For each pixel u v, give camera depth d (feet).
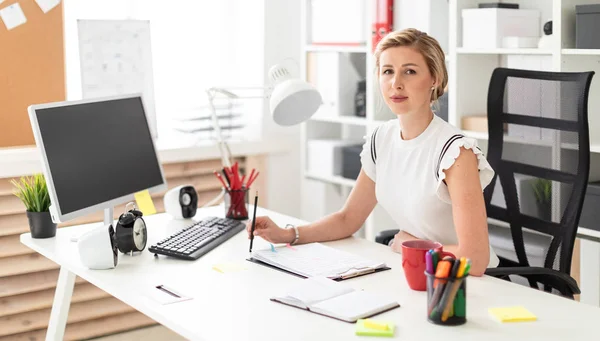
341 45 12.94
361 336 5.47
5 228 11.30
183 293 6.53
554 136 8.03
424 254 6.36
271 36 13.60
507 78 8.40
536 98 8.12
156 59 13.24
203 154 12.77
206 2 13.55
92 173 8.07
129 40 12.38
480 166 7.05
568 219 7.85
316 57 13.41
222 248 8.00
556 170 8.00
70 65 12.65
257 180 13.74
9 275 11.41
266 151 13.62
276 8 13.60
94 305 12.14
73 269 7.46
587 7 9.52
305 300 6.02
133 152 8.75
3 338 11.55
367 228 13.06
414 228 7.72
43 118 7.56
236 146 13.24
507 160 8.43
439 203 7.33
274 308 6.09
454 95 11.18
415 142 7.43
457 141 7.03
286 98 8.91
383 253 7.70
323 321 5.78
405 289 6.51
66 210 7.64
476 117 11.09
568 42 10.01
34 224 8.47
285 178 14.01
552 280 7.52
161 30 13.25
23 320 11.65
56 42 11.92
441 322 5.62
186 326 5.73
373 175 8.13
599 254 10.34
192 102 13.53
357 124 13.08
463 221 6.84
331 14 13.08
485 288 6.47
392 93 7.16
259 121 13.79
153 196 12.46
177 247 7.76
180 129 13.15
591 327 5.57
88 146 8.07
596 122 10.30
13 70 11.66
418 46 7.08
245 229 8.82
